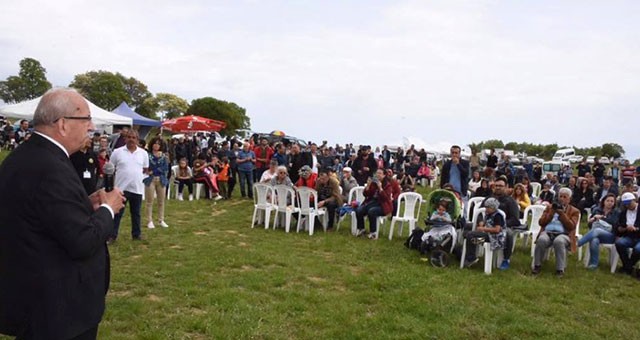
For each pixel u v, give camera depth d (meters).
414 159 23.03
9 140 25.08
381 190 9.57
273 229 10.17
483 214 8.03
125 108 22.73
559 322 5.31
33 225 2.16
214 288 5.76
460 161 9.65
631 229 7.68
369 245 8.80
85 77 63.88
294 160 13.34
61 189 2.18
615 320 5.52
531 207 9.11
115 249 7.48
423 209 14.28
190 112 69.00
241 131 55.53
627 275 7.76
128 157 7.87
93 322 2.32
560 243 7.39
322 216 10.61
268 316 4.89
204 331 4.50
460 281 6.70
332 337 4.51
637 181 17.72
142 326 4.49
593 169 19.61
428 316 5.18
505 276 7.17
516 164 29.06
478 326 4.97
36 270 2.15
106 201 2.46
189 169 14.83
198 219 10.99
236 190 17.19
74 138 2.36
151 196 9.34
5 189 2.17
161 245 7.95
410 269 7.14
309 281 6.32
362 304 5.52
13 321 2.19
